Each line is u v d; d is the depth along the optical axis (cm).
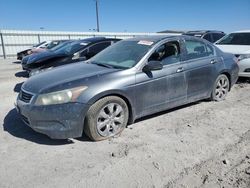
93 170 342
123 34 3628
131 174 332
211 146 402
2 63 1897
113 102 425
